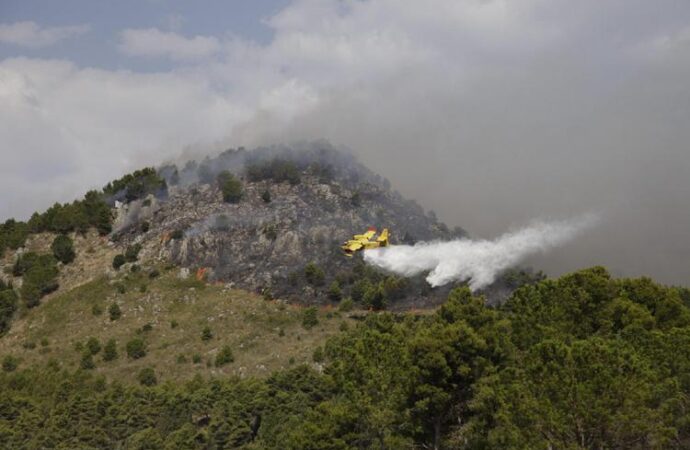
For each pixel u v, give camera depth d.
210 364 98.38
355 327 100.50
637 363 44.00
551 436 43.59
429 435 55.25
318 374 83.56
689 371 48.50
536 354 45.94
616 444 43.09
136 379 95.94
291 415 74.12
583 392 42.38
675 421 46.16
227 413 79.25
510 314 69.25
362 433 58.84
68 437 81.31
